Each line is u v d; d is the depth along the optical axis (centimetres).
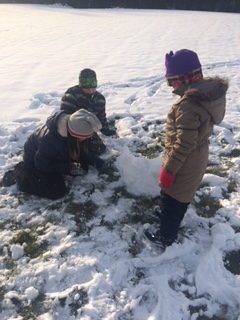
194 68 222
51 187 310
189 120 213
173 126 227
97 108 387
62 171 307
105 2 3453
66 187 326
